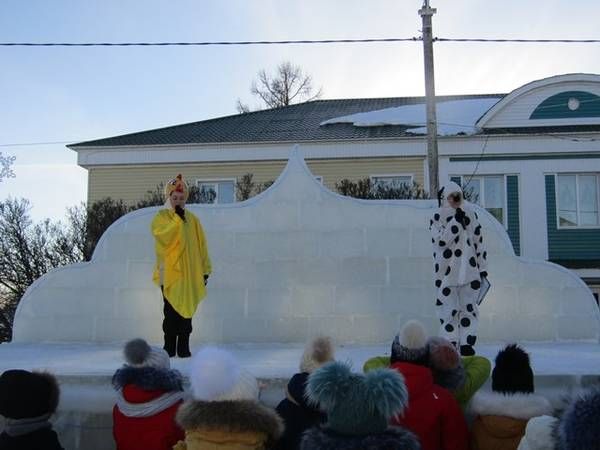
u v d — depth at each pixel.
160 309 8.88
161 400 4.25
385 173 19.50
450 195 7.19
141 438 4.20
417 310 8.70
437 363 4.41
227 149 19.98
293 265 8.87
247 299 8.81
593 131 19.33
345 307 8.76
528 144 19.45
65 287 8.98
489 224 8.95
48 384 3.81
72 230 21.88
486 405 4.38
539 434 3.52
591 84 19.92
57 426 5.64
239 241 8.95
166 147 20.06
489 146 19.47
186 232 7.37
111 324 8.88
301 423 4.05
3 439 3.67
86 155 20.39
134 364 4.34
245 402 3.52
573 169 19.34
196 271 7.41
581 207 19.42
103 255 9.02
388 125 20.77
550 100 19.98
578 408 2.95
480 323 8.74
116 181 20.36
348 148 19.62
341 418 3.13
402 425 4.01
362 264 8.83
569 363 6.38
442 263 7.16
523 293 8.78
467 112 21.50
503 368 4.51
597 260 19.20
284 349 8.28
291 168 9.09
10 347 8.50
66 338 8.89
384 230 8.88
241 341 8.74
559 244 19.34
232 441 3.44
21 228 22.59
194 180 20.06
